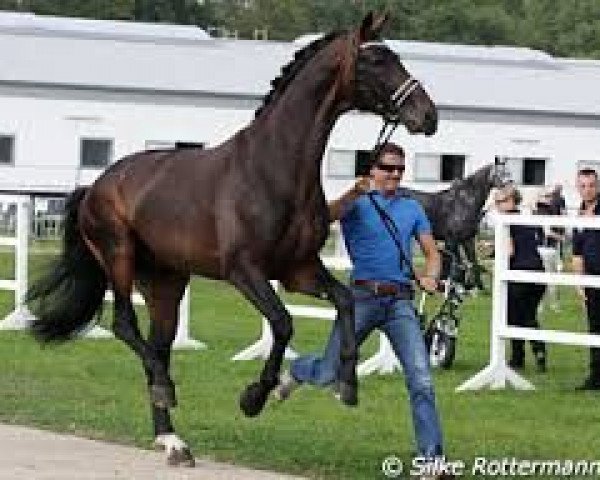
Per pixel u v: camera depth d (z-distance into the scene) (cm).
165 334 1229
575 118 5256
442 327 1842
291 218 1104
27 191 4634
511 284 1816
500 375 1669
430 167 5103
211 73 4984
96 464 1139
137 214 1191
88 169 4812
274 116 1120
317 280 1118
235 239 1111
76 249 1266
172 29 5347
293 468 1141
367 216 1102
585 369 1889
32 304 1303
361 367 1745
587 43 10231
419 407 1088
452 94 5169
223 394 1561
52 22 5244
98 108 4819
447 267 1873
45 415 1370
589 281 1585
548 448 1273
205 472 1117
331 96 1102
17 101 4744
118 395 1522
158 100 4878
